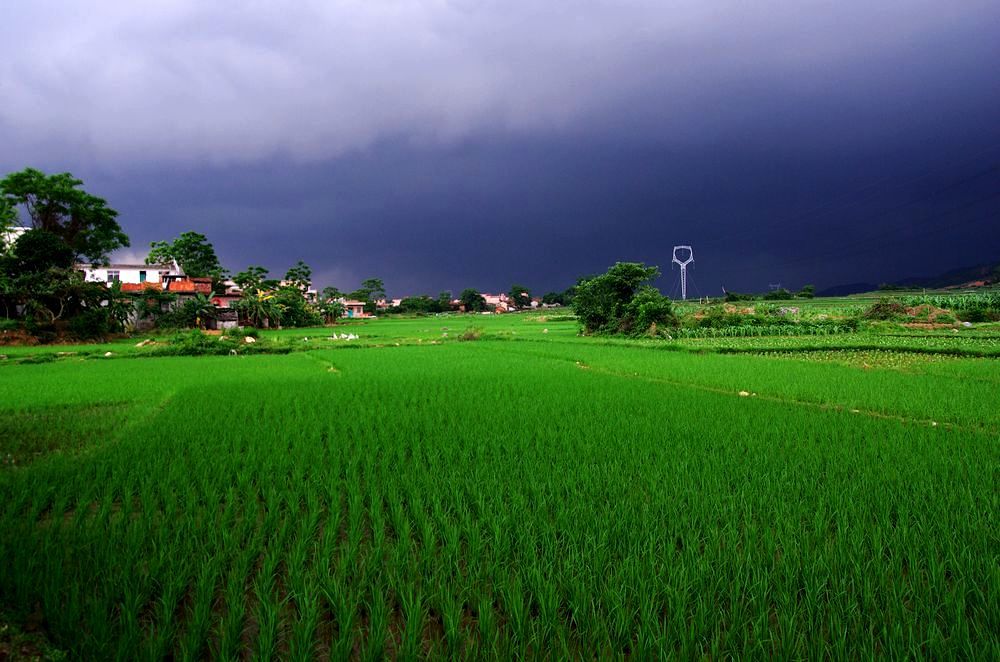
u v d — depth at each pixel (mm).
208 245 76312
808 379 14898
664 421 9828
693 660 3432
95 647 3535
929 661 3344
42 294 38250
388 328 64562
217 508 5633
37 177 45375
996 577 3969
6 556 4625
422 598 4098
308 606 3854
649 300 38344
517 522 5195
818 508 5441
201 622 3729
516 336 40469
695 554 4523
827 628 3693
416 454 7730
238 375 18656
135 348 31078
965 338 27891
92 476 7023
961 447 7730
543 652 3576
